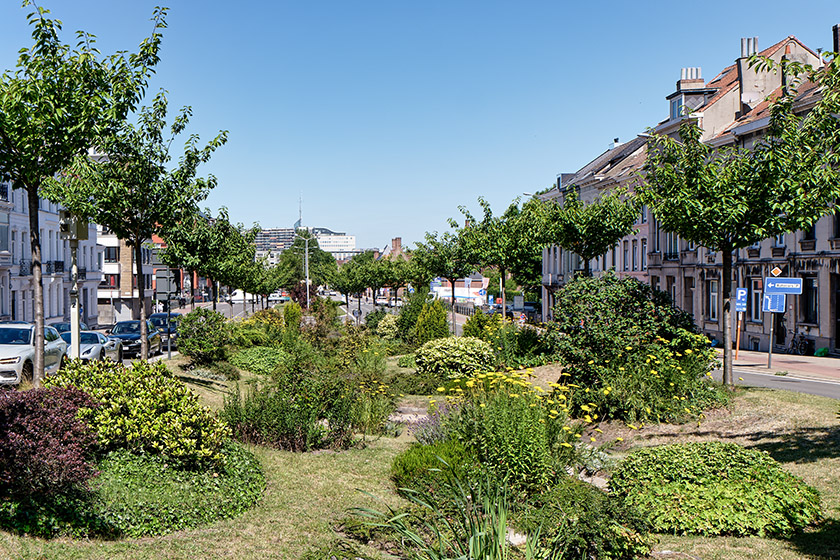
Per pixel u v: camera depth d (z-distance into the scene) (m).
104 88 11.67
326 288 142.88
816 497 8.30
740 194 14.59
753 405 14.16
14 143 10.53
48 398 7.86
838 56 12.09
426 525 6.51
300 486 9.84
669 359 15.12
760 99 38.38
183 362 22.53
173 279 23.69
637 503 8.20
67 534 6.72
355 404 14.79
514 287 81.12
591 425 14.74
